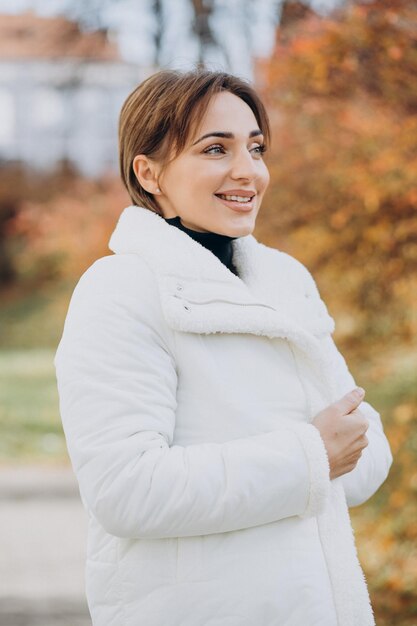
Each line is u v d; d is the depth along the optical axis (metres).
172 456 1.88
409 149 5.59
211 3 8.27
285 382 2.05
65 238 12.48
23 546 7.39
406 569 5.42
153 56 10.53
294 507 1.93
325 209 6.29
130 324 1.97
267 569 1.92
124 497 1.85
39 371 18.31
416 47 5.65
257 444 1.93
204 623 1.90
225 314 2.00
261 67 6.62
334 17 5.94
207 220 2.14
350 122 5.79
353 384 2.37
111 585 1.99
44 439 12.84
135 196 2.25
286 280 2.30
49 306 22.75
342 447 1.99
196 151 2.12
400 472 6.12
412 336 6.42
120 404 1.90
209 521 1.87
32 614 5.61
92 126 31.22
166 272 2.02
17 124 33.78
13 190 25.86
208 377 1.99
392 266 6.09
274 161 6.46
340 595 1.99
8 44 34.12
